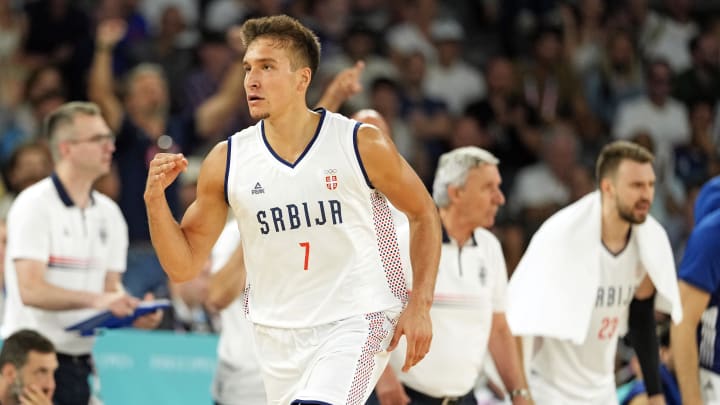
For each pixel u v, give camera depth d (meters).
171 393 21.14
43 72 32.50
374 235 13.56
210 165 13.70
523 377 18.36
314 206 13.30
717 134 37.28
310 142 13.43
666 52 38.88
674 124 36.62
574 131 36.03
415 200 13.55
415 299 13.30
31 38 34.47
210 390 20.95
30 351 18.20
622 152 18.25
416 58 35.75
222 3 36.94
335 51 35.72
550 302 18.31
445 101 35.34
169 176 13.34
